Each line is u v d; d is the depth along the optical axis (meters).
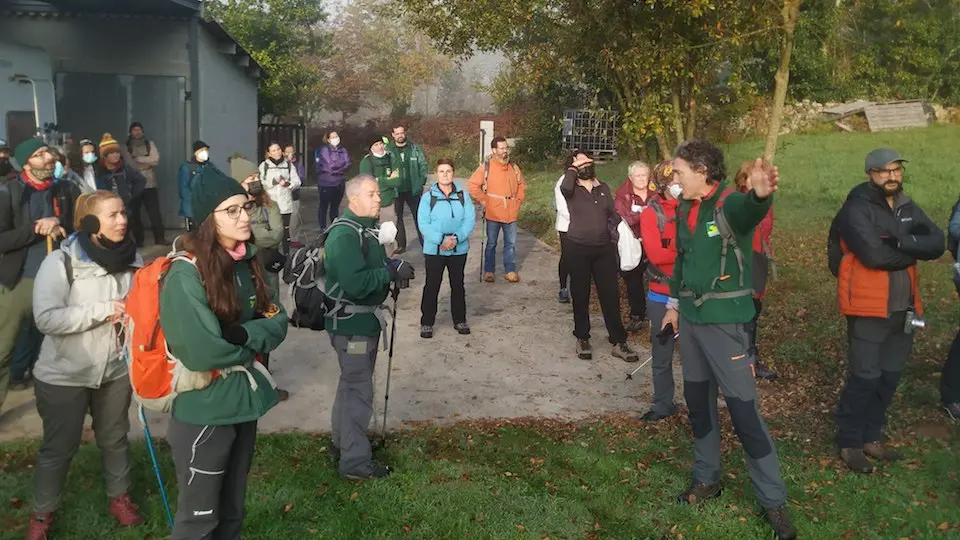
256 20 23.19
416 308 9.20
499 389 6.63
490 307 9.30
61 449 3.99
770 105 26.02
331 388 6.50
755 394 4.34
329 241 4.69
